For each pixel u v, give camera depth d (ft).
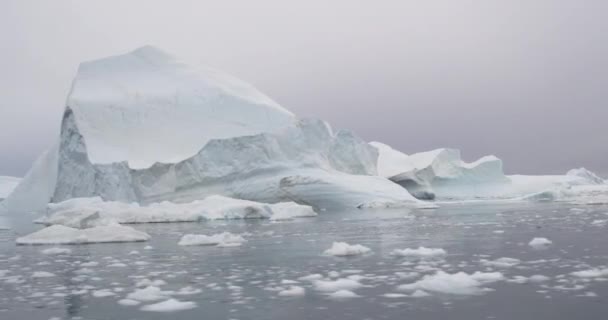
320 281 19.86
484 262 24.06
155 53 137.39
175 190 102.53
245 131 113.39
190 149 108.99
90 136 108.99
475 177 167.63
